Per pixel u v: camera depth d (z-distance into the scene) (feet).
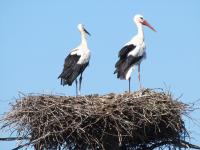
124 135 52.85
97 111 52.60
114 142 54.65
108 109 53.01
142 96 54.60
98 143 52.95
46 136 52.06
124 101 53.62
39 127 51.98
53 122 51.85
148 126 54.54
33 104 53.11
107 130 53.78
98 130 53.31
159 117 53.57
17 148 52.54
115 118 52.06
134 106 53.26
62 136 52.60
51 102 53.36
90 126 52.95
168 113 53.83
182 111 54.54
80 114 52.01
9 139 52.80
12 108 54.03
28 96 54.19
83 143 54.34
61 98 54.03
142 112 53.62
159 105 54.19
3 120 53.11
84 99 54.54
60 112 52.49
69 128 52.31
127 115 53.21
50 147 53.88
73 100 54.13
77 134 53.11
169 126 54.39
